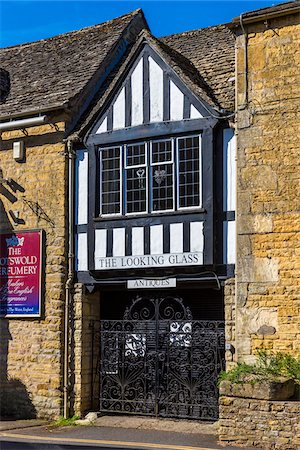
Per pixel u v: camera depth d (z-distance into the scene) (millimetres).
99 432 10492
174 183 11281
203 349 11195
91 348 12164
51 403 11875
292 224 10039
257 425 9023
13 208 12797
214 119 11008
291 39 10344
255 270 10227
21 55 15445
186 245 11023
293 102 10227
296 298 9875
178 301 11477
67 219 12266
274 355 9898
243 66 10688
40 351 12148
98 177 12023
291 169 10141
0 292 12680
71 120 12570
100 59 13477
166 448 9086
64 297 12094
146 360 11680
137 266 11398
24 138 12820
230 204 10891
